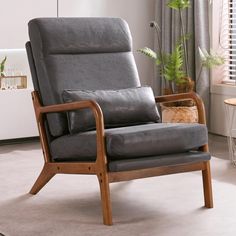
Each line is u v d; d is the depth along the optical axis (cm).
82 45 395
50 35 385
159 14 618
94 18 409
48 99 377
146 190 401
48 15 572
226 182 418
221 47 595
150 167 338
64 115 369
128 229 323
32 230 323
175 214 349
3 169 462
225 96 584
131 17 618
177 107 541
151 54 572
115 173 333
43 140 377
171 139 343
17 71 588
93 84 390
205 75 588
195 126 355
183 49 596
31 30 385
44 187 411
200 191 397
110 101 370
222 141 575
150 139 336
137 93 384
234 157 500
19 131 553
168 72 559
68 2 581
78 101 342
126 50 416
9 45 557
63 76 382
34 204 372
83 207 365
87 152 344
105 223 331
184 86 557
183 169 355
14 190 404
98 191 402
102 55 404
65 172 363
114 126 373
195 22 584
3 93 543
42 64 380
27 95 553
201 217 342
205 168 361
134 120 379
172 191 398
